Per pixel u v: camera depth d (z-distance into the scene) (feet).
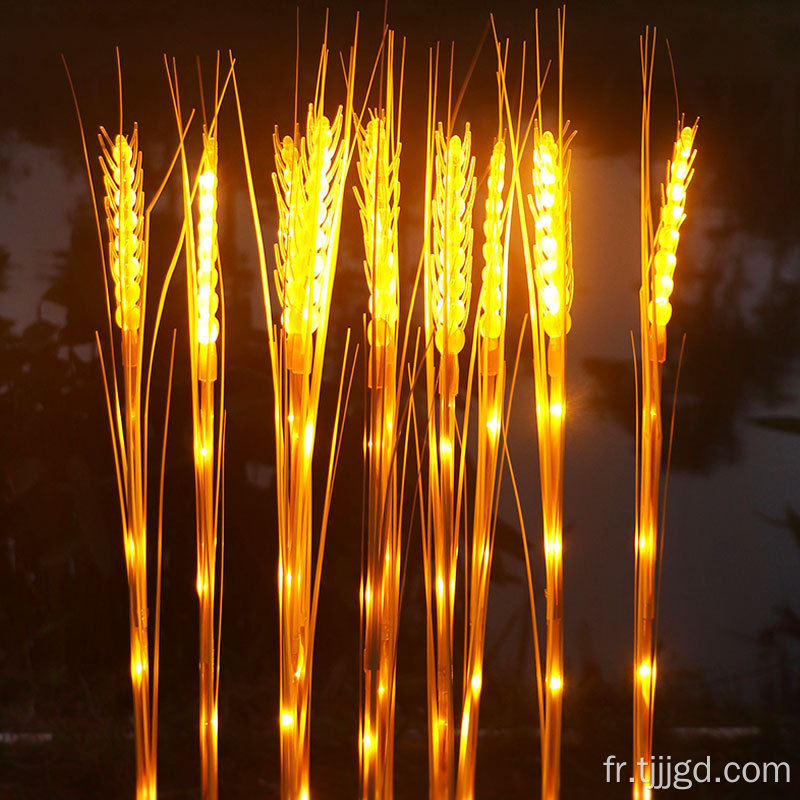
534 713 6.28
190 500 6.17
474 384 6.16
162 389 6.15
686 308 6.26
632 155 6.07
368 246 3.92
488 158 5.97
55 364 6.16
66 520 6.24
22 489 6.05
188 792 5.74
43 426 6.18
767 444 6.34
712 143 6.13
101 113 5.98
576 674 6.37
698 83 6.08
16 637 6.25
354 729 6.05
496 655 6.37
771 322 6.26
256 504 6.25
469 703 4.00
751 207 6.18
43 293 6.10
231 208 6.06
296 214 3.78
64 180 6.04
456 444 6.19
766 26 6.07
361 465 6.24
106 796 5.69
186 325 6.12
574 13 6.01
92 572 6.26
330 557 6.27
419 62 5.95
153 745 4.09
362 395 6.20
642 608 4.11
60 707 6.16
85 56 5.97
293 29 5.95
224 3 5.95
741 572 6.42
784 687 6.40
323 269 3.85
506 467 6.29
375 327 3.79
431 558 6.25
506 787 5.89
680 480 6.38
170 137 6.00
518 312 6.18
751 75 6.09
